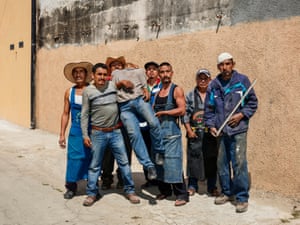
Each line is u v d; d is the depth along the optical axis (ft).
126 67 18.38
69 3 32.22
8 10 43.04
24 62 39.40
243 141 15.67
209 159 17.21
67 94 17.67
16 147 29.30
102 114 16.63
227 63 15.52
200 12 20.89
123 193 18.49
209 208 16.28
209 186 17.83
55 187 19.65
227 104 15.72
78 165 17.44
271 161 17.81
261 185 18.26
